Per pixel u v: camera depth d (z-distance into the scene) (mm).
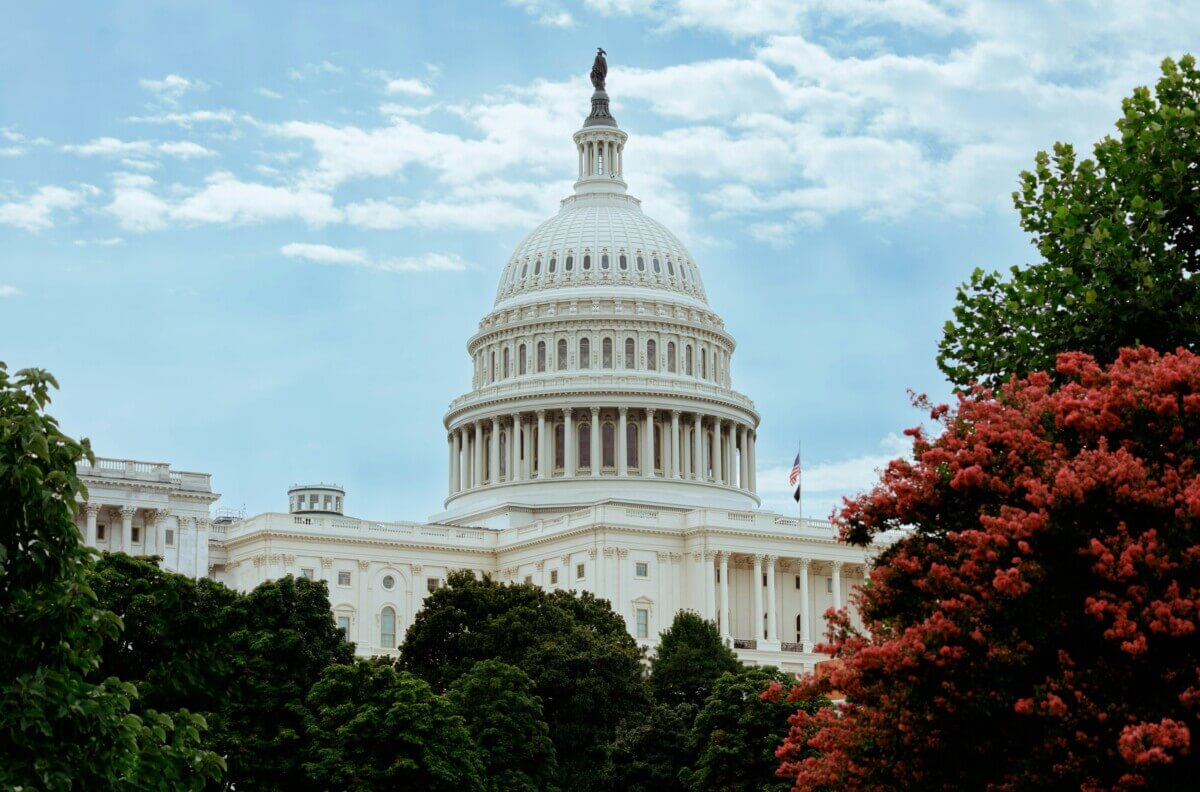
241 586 183250
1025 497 43219
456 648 123500
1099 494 42438
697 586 177375
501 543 192000
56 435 42062
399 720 92000
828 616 49688
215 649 91375
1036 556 42625
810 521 183375
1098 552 41312
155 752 42531
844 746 46875
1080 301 57281
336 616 181250
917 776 44469
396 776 91562
